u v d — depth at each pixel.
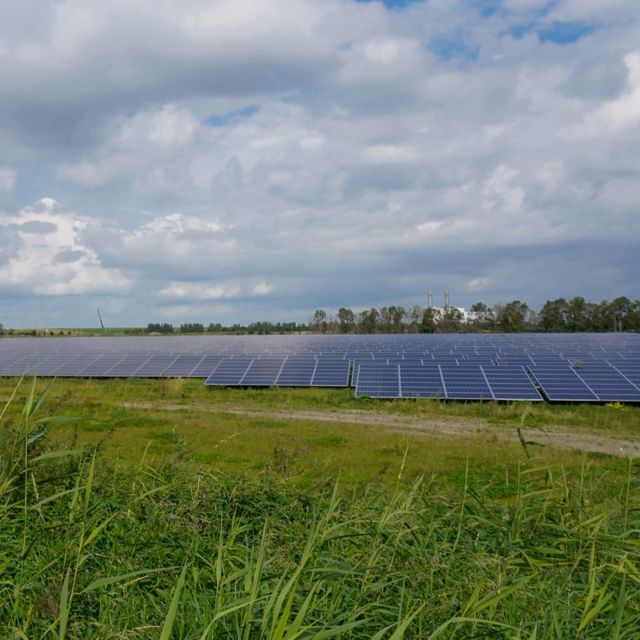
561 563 5.29
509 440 22.05
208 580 5.38
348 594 4.89
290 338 73.06
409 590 4.86
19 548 5.34
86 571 5.05
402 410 29.16
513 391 31.34
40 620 4.22
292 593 3.52
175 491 8.11
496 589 4.82
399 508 6.89
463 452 18.52
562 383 32.28
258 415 26.72
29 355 44.97
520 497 6.44
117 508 6.94
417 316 108.19
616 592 4.95
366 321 110.62
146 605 4.79
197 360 41.41
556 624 4.24
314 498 8.25
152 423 21.67
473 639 3.99
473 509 7.46
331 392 33.44
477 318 107.50
